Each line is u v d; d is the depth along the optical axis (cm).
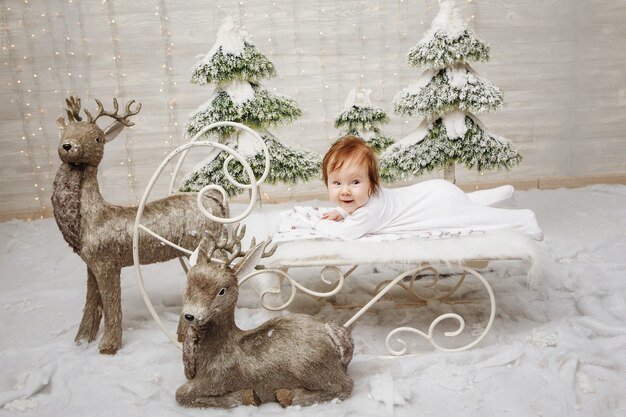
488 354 233
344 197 243
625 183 534
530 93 531
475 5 510
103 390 218
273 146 375
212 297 188
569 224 411
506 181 543
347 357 205
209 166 365
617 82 531
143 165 525
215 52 362
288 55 511
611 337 250
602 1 514
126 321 277
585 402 203
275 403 204
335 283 313
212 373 198
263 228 273
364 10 507
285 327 205
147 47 505
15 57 499
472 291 302
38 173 521
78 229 239
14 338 265
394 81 521
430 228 251
